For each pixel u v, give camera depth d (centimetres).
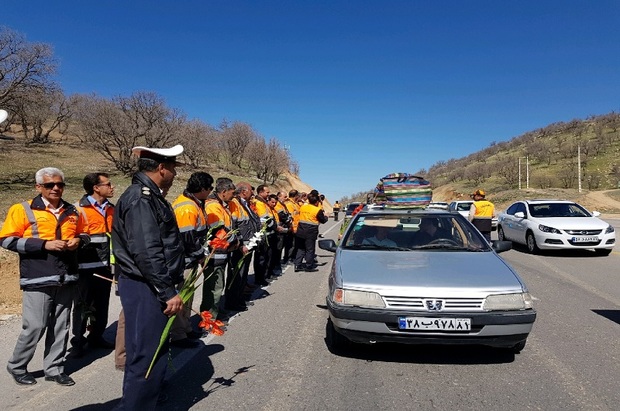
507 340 416
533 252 1266
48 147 4356
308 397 379
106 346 521
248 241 653
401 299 420
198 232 491
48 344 417
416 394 382
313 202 1023
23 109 2919
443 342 413
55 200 421
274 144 5216
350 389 393
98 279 509
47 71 2581
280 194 1120
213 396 383
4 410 362
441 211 636
